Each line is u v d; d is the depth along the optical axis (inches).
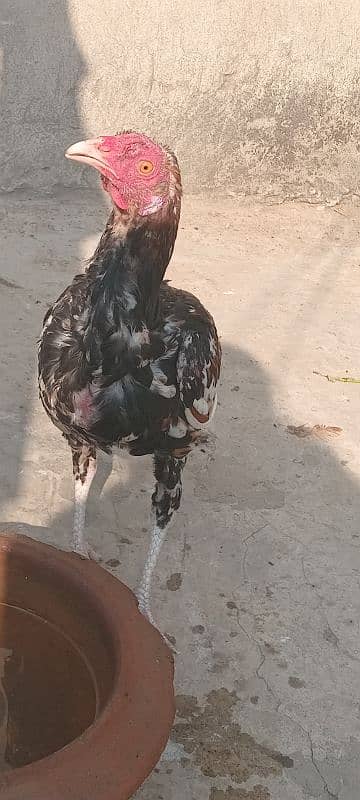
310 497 76.2
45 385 62.5
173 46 105.2
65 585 57.7
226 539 72.4
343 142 114.7
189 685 64.4
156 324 61.1
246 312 93.7
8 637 58.8
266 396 84.5
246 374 86.4
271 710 63.9
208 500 74.9
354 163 116.0
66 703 57.1
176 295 65.0
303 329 92.5
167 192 59.7
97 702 55.8
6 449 76.5
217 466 77.6
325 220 114.2
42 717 56.9
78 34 101.8
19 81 102.3
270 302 95.4
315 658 66.6
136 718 53.3
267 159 113.4
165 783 60.2
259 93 109.7
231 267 100.8
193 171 112.4
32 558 58.1
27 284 92.8
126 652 55.2
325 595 70.0
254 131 111.4
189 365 61.2
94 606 56.9
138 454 64.7
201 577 70.1
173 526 72.7
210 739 62.2
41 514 72.4
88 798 50.8
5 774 50.6
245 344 89.7
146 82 106.3
